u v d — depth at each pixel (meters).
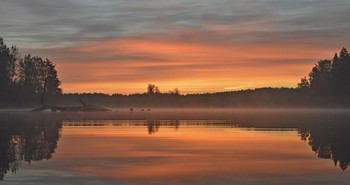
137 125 45.59
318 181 12.60
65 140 26.31
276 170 14.52
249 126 42.88
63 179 13.05
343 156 18.08
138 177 13.34
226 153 19.38
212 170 14.59
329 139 26.39
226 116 85.81
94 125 45.56
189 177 13.33
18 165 15.70
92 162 16.48
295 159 17.22
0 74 133.12
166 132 34.00
